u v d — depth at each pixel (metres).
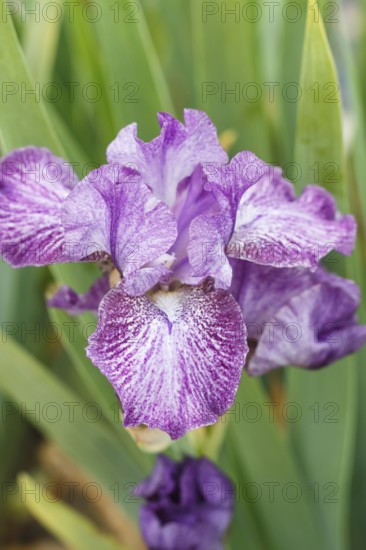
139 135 0.47
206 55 0.50
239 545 0.48
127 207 0.34
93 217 0.34
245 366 0.38
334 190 0.43
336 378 0.45
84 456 0.46
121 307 0.34
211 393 0.33
